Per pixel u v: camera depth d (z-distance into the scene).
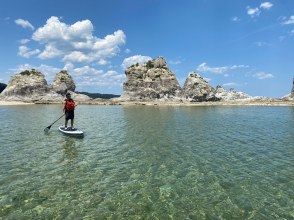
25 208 14.27
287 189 16.97
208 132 37.72
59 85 136.12
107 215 13.70
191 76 131.75
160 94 131.38
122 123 46.84
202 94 126.19
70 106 34.31
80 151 25.78
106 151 25.98
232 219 13.45
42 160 22.53
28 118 52.75
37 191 16.31
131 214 13.83
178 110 81.00
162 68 137.25
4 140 30.08
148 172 19.98
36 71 133.62
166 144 29.38
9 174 19.05
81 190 16.56
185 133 36.62
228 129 40.88
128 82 132.50
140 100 128.50
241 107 99.19
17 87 125.94
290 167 21.31
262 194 16.25
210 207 14.65
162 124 45.91
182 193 16.34
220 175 19.45
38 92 129.00
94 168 20.72
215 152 26.02
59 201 15.09
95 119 53.25
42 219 13.23
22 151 25.36
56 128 38.84
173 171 20.27
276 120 54.16
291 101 121.94
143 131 37.94
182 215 13.80
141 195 16.00
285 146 28.77
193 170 20.53
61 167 20.80
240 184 17.77
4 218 13.27
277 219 13.47
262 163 22.39
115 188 16.95
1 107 88.31
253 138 33.34
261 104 114.19
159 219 13.40
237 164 22.12
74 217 13.46
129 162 22.44
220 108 92.69
